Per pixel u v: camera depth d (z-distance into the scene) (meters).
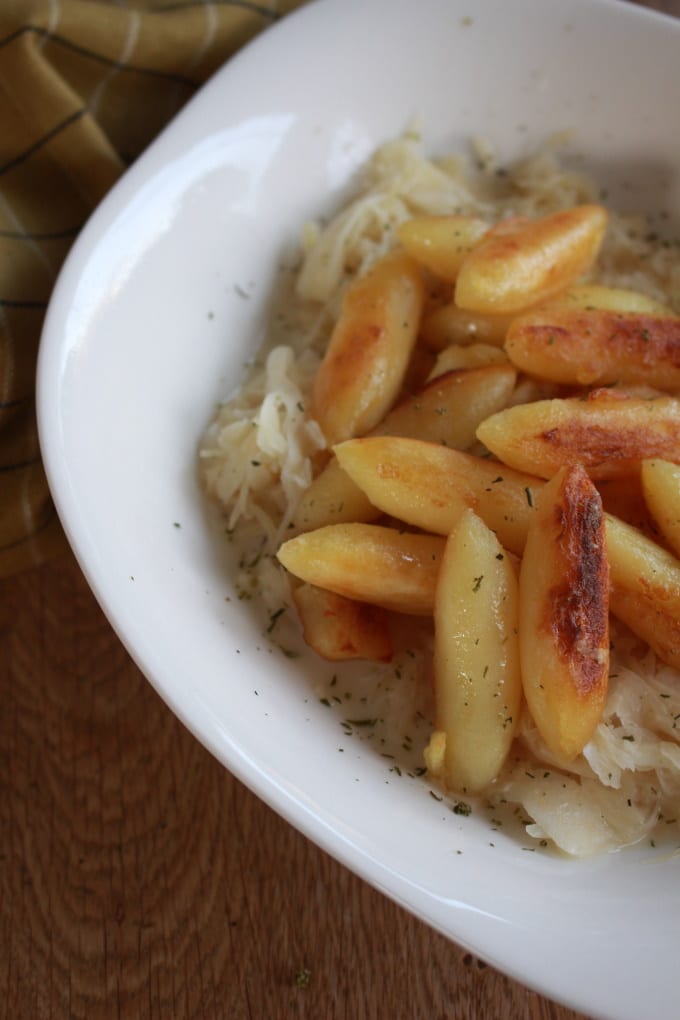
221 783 0.39
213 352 0.41
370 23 0.43
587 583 0.34
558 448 0.36
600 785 0.35
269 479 0.39
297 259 0.44
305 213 0.44
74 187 0.44
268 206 0.43
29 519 0.40
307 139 0.43
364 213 0.43
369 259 0.43
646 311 0.41
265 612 0.38
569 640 0.34
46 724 0.40
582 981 0.31
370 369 0.39
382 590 0.36
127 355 0.38
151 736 0.40
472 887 0.32
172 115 0.45
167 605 0.35
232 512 0.39
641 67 0.43
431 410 0.39
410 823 0.34
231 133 0.41
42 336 0.36
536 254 0.40
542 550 0.34
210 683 0.34
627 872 0.34
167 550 0.37
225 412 0.40
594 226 0.41
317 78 0.43
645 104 0.44
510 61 0.44
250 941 0.37
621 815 0.35
